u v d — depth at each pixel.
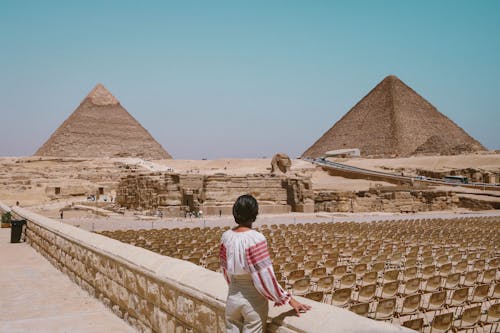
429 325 11.11
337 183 99.38
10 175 114.62
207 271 7.57
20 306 11.61
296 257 19.61
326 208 65.00
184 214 53.41
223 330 6.26
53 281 14.84
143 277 9.06
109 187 101.88
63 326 9.82
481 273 16.55
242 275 5.25
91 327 9.73
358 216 55.09
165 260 8.75
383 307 11.11
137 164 149.38
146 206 58.03
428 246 22.50
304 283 13.41
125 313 10.12
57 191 91.38
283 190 60.84
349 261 20.62
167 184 54.25
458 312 12.97
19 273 16.30
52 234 18.28
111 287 10.99
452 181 93.06
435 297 11.95
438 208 68.06
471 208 71.19
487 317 10.88
